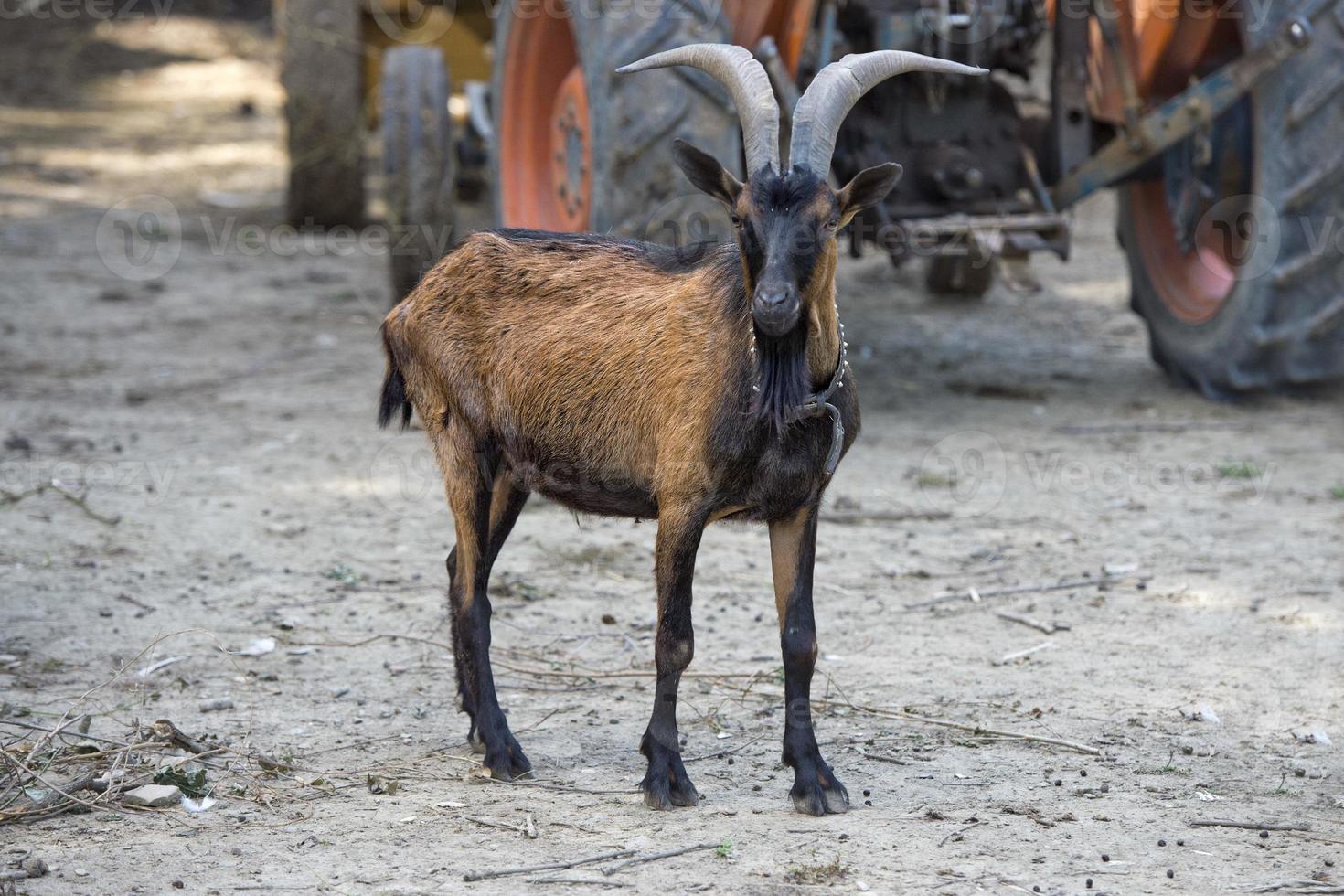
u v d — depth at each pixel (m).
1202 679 5.95
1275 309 9.60
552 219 9.34
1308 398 10.59
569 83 8.66
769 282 4.15
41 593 6.73
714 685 5.91
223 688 5.79
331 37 14.96
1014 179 9.78
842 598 6.93
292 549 7.52
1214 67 10.19
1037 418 10.13
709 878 4.21
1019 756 5.21
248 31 29.70
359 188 16.08
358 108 15.57
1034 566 7.39
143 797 4.72
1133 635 6.45
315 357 11.70
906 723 5.50
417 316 5.46
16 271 14.43
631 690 5.88
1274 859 4.37
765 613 6.76
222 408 10.23
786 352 4.39
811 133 4.32
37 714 5.43
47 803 4.71
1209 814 4.71
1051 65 10.25
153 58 27.62
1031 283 9.13
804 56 8.85
